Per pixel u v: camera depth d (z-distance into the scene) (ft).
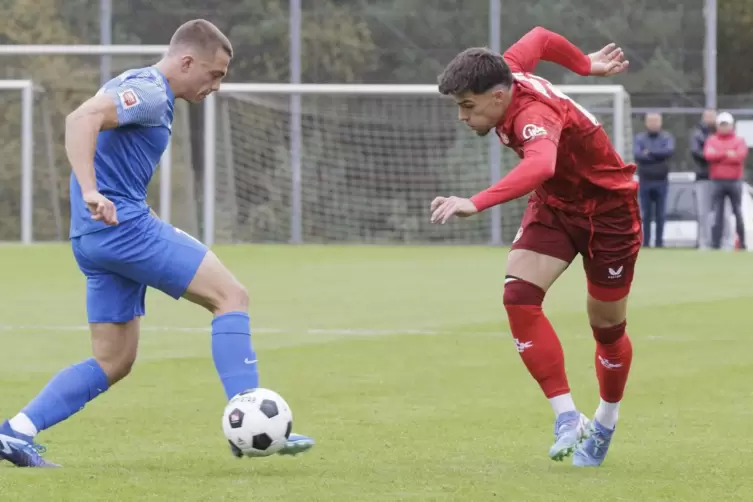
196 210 237.86
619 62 60.34
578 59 59.21
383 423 64.59
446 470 51.34
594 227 53.01
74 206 52.13
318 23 244.42
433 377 81.71
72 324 111.75
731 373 82.94
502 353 93.35
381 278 157.07
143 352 94.22
